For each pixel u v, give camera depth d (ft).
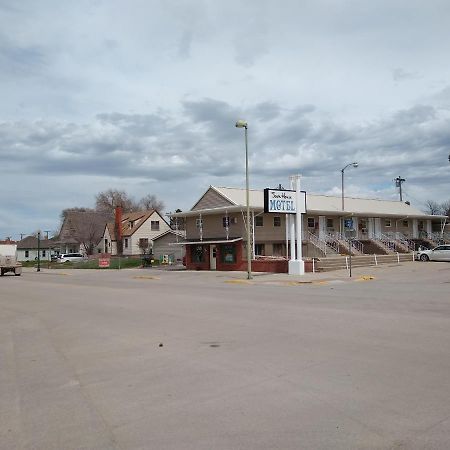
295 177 109.81
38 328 42.24
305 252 137.59
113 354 29.81
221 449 15.02
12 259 153.07
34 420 18.38
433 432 15.79
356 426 16.47
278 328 36.47
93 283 102.17
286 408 18.51
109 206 385.70
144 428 17.03
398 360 25.30
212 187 139.13
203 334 35.22
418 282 78.59
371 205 168.86
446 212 313.12
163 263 188.24
